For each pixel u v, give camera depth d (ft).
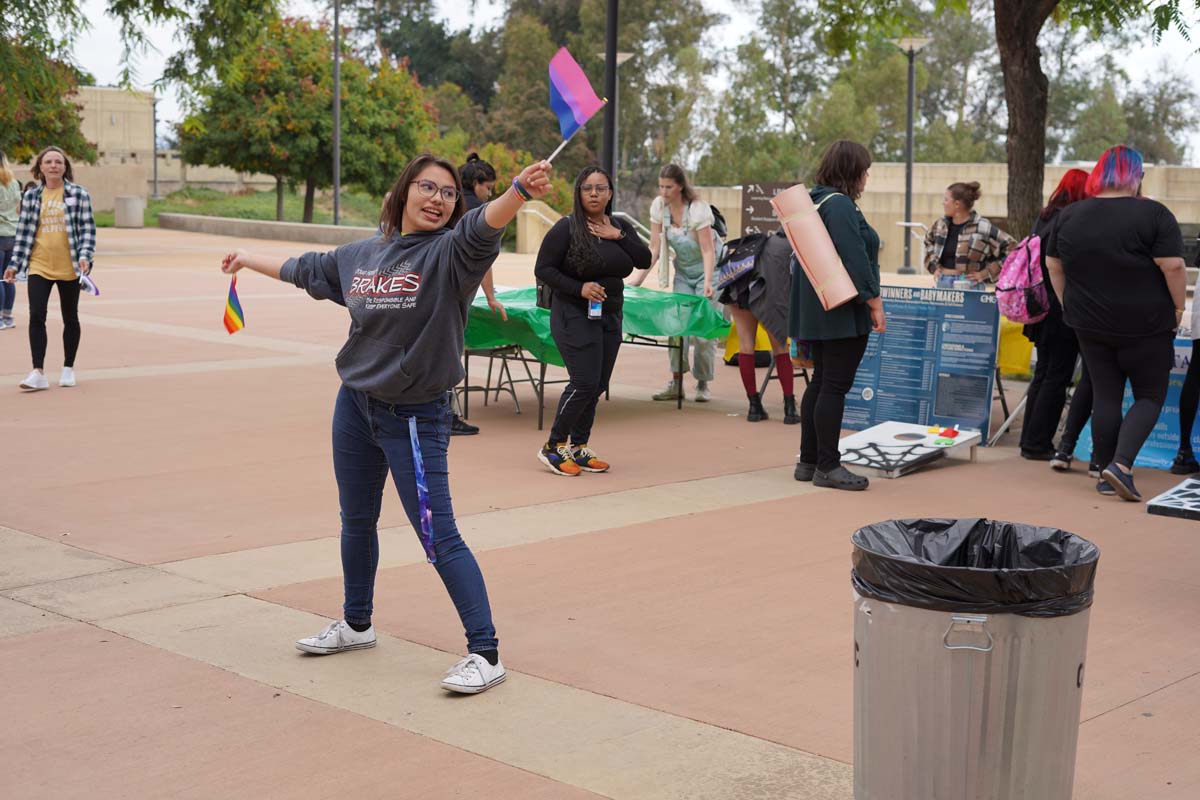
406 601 17.16
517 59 233.35
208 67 78.64
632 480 25.17
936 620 9.50
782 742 12.68
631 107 226.79
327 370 39.17
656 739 12.74
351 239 110.11
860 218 24.07
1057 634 9.50
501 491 23.91
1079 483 25.61
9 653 14.94
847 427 31.60
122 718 13.10
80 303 57.82
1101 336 23.98
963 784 9.64
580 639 15.75
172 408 32.09
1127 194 23.77
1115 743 12.76
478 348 32.48
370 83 145.48
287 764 12.07
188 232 122.01
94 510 21.89
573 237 24.63
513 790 11.55
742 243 31.73
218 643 15.40
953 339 30.25
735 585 18.10
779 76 237.86
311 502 22.65
